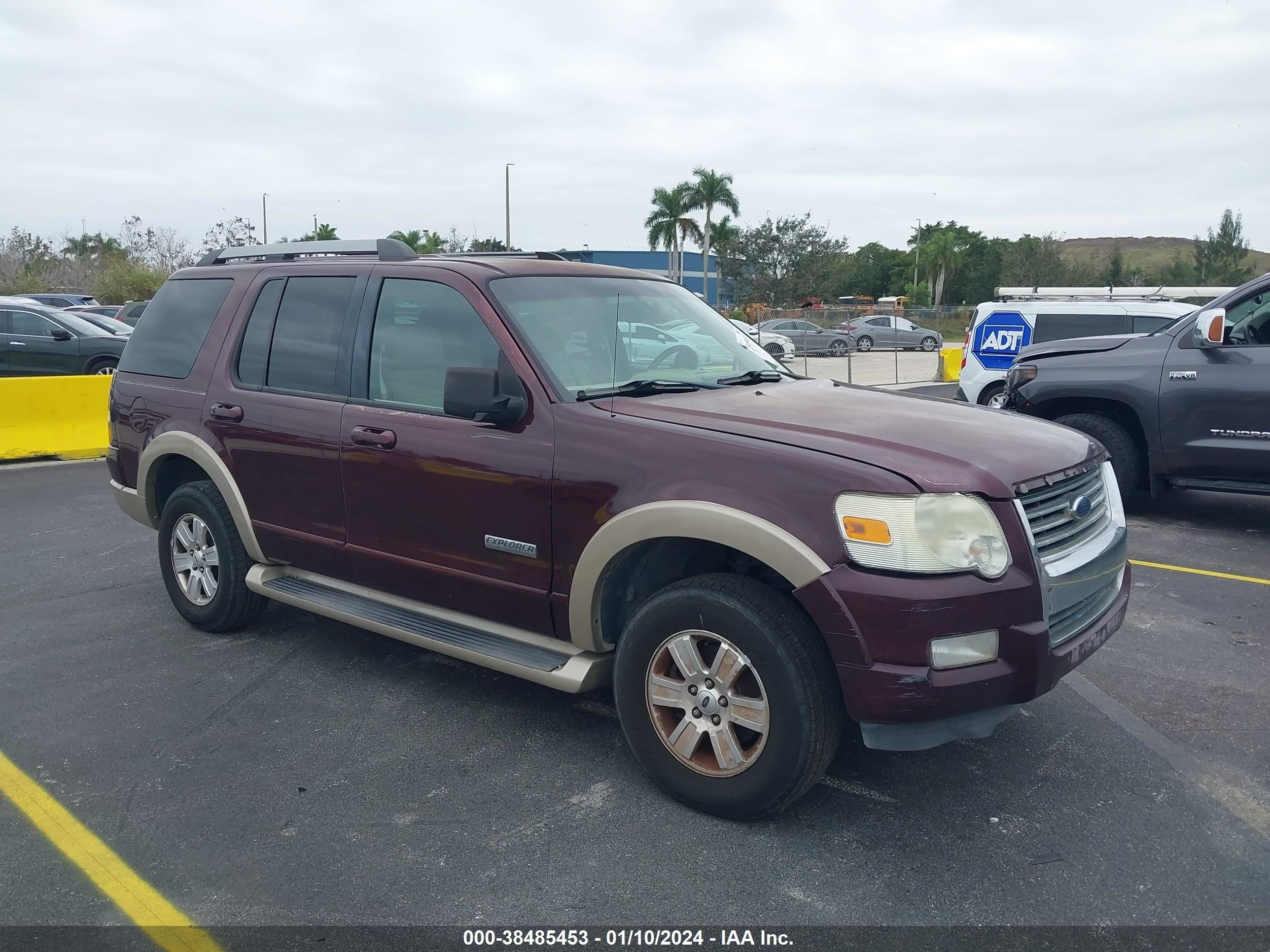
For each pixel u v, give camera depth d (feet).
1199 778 11.79
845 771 11.98
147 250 157.07
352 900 9.41
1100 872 9.82
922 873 9.80
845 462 9.82
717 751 10.56
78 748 12.65
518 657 12.07
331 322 14.40
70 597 19.24
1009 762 12.22
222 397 15.58
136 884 9.67
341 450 13.73
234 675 15.16
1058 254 214.69
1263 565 21.24
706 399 12.03
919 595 9.33
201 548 16.67
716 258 184.44
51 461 36.14
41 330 49.73
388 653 16.15
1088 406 25.86
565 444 11.42
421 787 11.59
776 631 9.91
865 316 116.98
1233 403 22.63
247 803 11.24
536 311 12.79
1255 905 9.29
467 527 12.39
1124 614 11.73
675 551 11.77
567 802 11.23
